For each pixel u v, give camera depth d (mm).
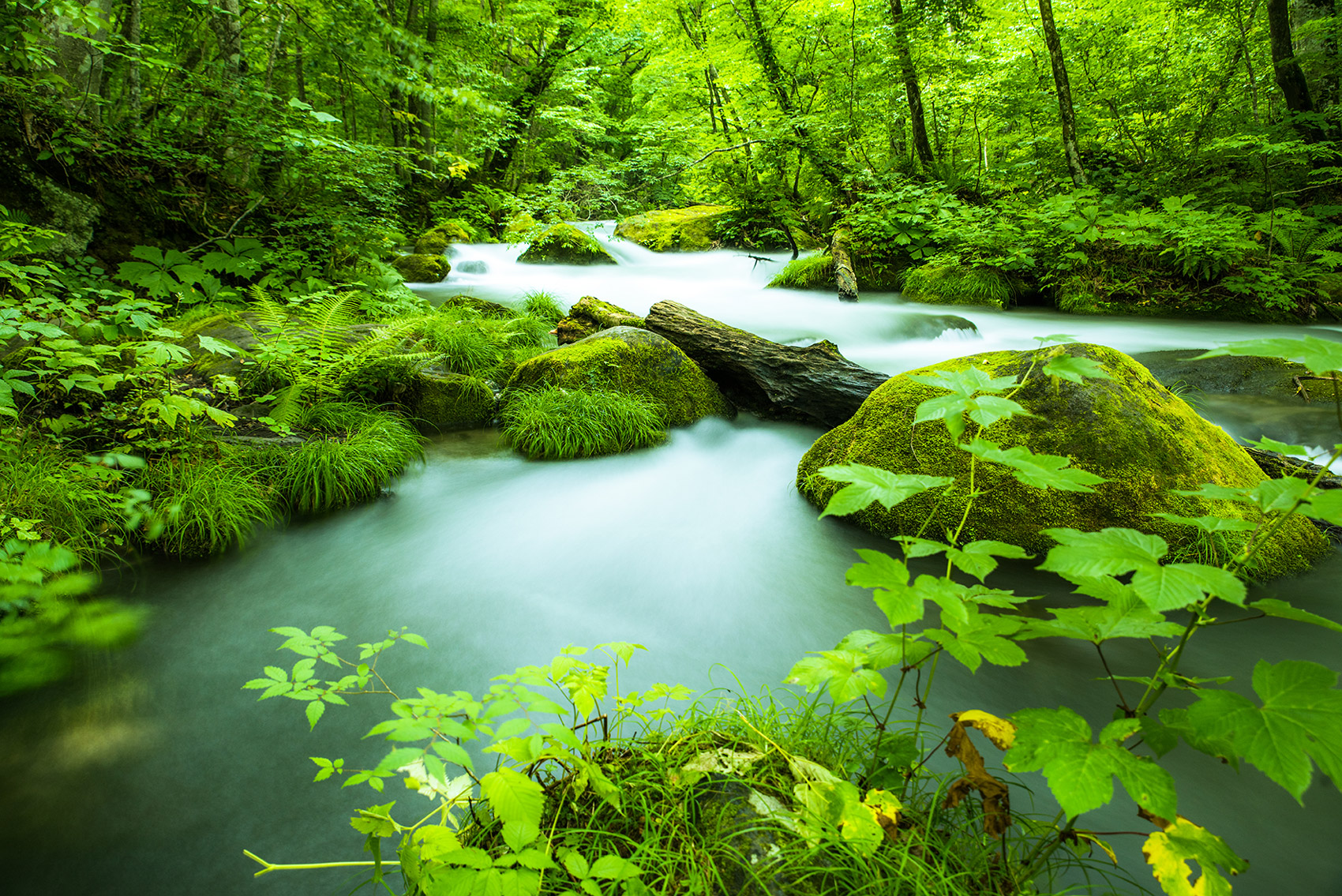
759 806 1686
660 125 17078
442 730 1512
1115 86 11602
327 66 11641
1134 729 1312
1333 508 1174
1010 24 13336
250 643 2926
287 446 4391
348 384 5262
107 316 4000
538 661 2846
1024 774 2082
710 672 2797
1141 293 9594
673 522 4219
